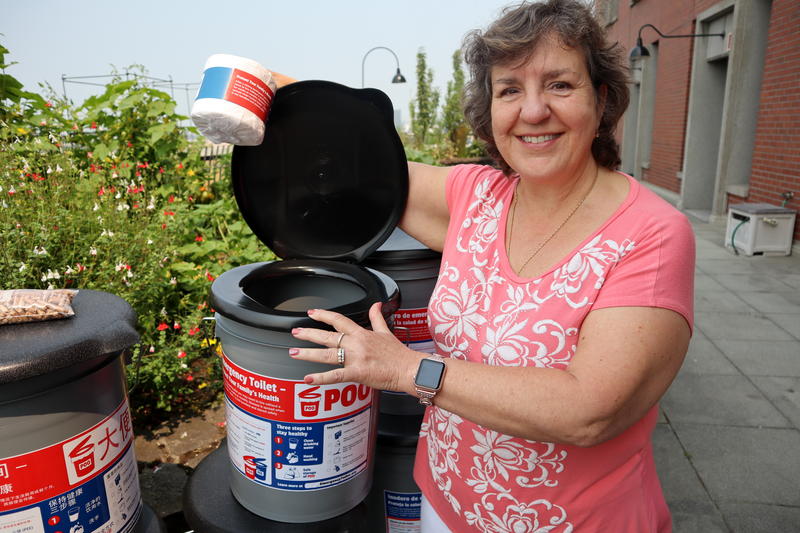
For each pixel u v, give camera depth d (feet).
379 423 5.90
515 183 4.35
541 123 3.70
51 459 3.63
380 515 6.06
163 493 7.23
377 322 3.91
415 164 5.53
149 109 13.20
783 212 21.62
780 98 22.77
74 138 12.93
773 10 23.16
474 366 3.53
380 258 5.63
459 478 4.36
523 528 4.14
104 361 3.91
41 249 8.21
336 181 5.44
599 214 3.77
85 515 3.89
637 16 45.60
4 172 9.38
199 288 10.21
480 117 4.46
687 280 3.44
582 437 3.34
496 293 4.09
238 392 4.38
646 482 4.13
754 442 9.62
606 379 3.26
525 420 3.34
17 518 3.59
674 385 11.66
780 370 12.27
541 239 3.99
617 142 4.10
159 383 8.41
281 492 4.49
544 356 3.75
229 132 4.32
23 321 3.76
